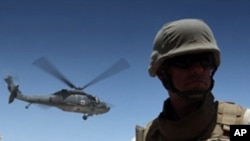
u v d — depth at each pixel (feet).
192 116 9.01
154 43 9.60
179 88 8.86
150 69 9.63
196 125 9.00
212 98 9.37
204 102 9.05
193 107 9.15
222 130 8.89
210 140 8.70
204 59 8.68
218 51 8.71
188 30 8.77
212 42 8.79
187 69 8.70
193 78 8.64
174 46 8.85
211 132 8.95
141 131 10.87
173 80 9.02
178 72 8.81
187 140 9.16
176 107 9.49
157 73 9.52
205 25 8.95
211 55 8.79
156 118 10.73
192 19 9.02
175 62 8.82
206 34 8.78
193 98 8.80
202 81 8.65
